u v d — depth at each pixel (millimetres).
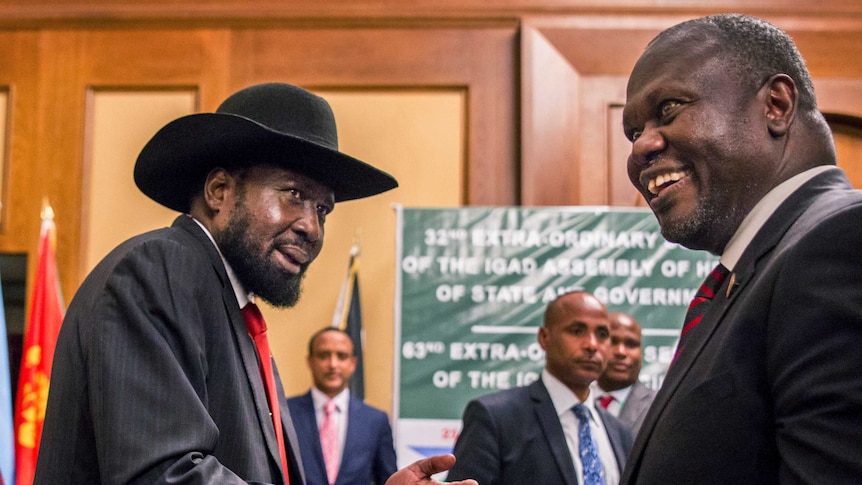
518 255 4770
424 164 5234
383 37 5312
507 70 5285
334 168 2123
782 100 1628
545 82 5199
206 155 2074
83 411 1771
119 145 5293
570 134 5176
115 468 1660
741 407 1426
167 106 5324
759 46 1652
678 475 1455
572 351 3396
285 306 2123
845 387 1269
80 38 5363
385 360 5086
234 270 2076
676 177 1657
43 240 4414
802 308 1353
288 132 2090
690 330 1667
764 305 1439
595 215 4801
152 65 5336
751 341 1444
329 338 4707
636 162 1699
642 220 4789
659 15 5273
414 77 5277
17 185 5246
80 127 5285
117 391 1715
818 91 5152
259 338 2088
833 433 1266
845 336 1296
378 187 2281
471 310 4723
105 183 5258
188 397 1731
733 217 1646
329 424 4605
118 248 1942
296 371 5082
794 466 1308
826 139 1661
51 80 5332
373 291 5148
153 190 2215
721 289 1606
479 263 4762
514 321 4719
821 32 5199
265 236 2051
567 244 4777
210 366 1896
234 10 5324
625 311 4723
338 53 5305
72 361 1799
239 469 1854
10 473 3727
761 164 1620
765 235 1558
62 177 5242
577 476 3273
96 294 1835
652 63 1698
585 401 3447
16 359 5352
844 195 1472
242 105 2125
